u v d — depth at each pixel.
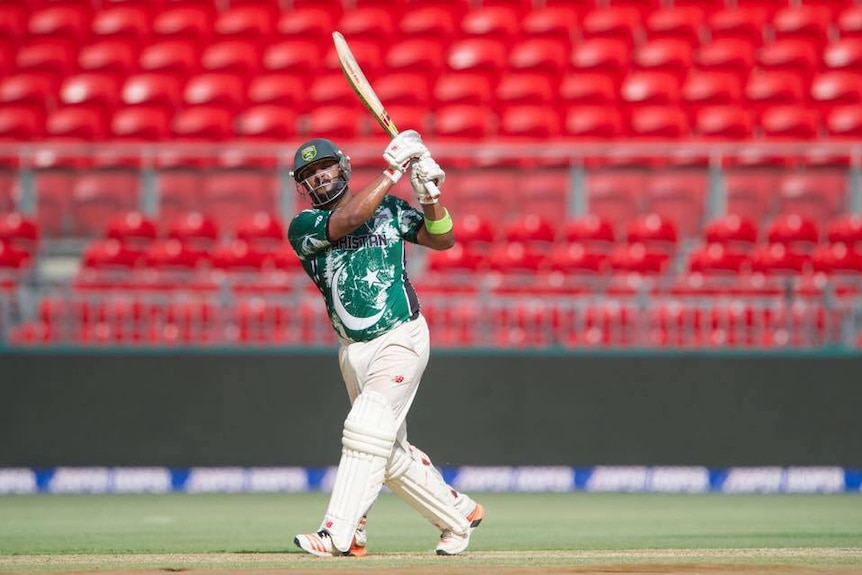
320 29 66.62
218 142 60.19
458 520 22.53
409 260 51.94
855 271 48.38
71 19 67.44
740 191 55.09
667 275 50.47
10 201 56.03
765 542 26.81
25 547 26.33
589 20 65.56
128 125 60.97
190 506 39.88
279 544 27.11
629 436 45.03
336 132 59.34
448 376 45.19
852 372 44.72
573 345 45.44
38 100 62.88
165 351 45.53
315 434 45.44
